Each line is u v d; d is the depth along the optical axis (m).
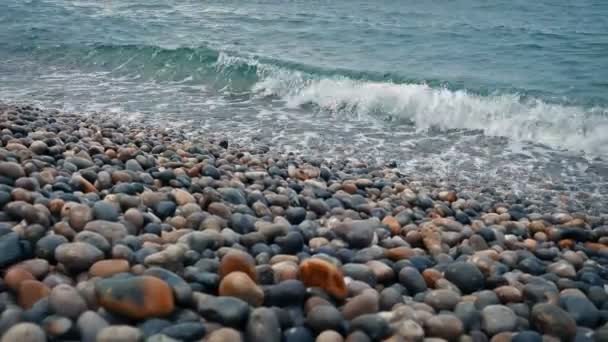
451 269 3.47
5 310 2.39
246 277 2.80
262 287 2.91
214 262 3.14
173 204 4.14
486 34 17.69
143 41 15.51
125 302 2.45
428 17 20.86
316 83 11.34
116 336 2.26
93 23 18.25
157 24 18.44
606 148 8.65
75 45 14.91
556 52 15.20
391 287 3.24
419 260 3.66
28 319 2.37
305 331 2.63
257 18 19.95
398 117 10.11
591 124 9.26
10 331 2.19
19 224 3.26
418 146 8.66
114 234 3.25
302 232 4.02
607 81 12.13
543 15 21.31
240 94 11.52
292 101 11.04
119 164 5.30
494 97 10.33
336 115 10.23
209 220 3.85
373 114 10.28
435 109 10.07
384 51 15.19
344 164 7.34
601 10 22.12
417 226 4.61
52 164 4.84
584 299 3.22
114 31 17.02
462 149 8.59
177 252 3.09
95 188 4.35
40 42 15.33
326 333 2.58
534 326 2.98
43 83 11.90
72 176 4.36
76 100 10.52
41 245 2.96
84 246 2.93
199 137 8.21
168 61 13.22
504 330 2.88
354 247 3.98
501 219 5.43
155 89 11.72
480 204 5.92
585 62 14.02
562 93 11.05
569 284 3.58
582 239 4.91
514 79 12.20
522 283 3.55
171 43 15.33
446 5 23.80
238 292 2.73
